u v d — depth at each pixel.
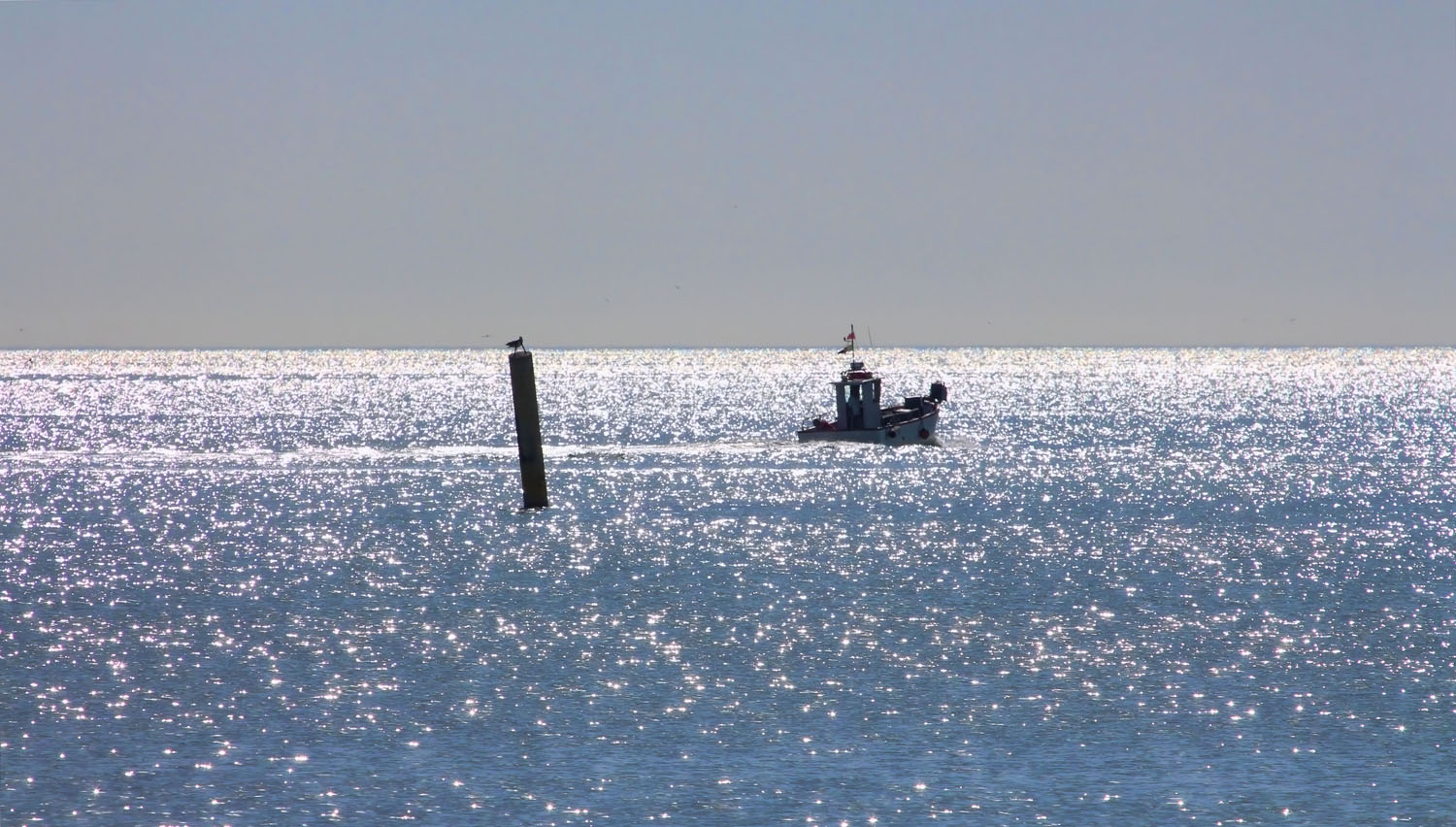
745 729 111.00
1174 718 113.69
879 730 110.69
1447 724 111.88
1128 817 92.75
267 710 115.88
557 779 99.50
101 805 94.56
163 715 113.94
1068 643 140.12
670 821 92.31
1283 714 114.69
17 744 106.12
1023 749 106.06
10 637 141.25
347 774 100.56
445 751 105.56
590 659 133.25
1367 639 141.38
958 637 143.00
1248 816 93.06
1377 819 92.50
